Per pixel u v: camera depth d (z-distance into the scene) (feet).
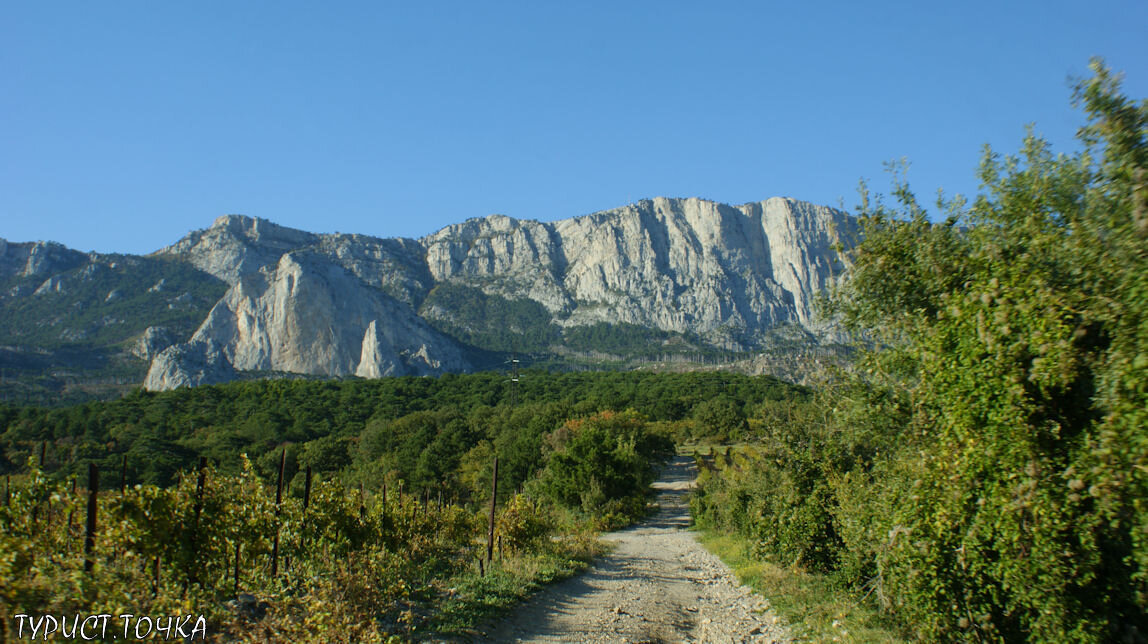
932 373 30.07
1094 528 23.48
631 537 137.08
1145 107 26.25
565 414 288.30
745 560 87.40
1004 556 25.41
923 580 29.55
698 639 46.80
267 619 33.58
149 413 256.32
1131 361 22.36
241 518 43.55
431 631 41.06
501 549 76.54
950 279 34.53
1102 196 26.48
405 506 85.05
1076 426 24.99
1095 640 23.31
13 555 25.20
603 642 44.14
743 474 123.03
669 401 372.99
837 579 50.88
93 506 33.76
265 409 286.46
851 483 52.49
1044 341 24.68
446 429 264.31
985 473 26.40
